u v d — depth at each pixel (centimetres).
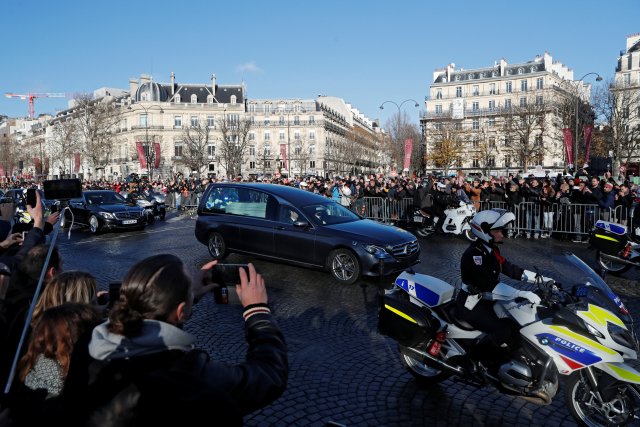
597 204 1250
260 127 8538
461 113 5684
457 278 901
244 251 994
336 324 645
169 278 173
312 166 8544
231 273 208
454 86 8344
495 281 412
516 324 390
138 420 143
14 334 279
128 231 1664
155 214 2077
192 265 1036
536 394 376
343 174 8819
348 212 971
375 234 847
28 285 310
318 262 882
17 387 198
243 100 8519
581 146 4794
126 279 173
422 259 1080
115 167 8575
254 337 186
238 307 727
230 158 6725
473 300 417
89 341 169
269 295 786
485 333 407
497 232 410
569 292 393
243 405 165
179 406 142
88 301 268
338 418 404
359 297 772
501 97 7919
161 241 1397
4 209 473
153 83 8250
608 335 358
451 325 429
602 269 884
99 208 1588
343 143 8838
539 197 1346
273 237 941
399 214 1656
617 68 7512
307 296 778
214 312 701
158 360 156
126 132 8375
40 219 379
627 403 365
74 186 400
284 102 8694
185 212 2469
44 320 205
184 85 8469
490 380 404
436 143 6681
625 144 4619
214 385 155
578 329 367
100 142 6088
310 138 8588
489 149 7381
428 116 8288
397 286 476
